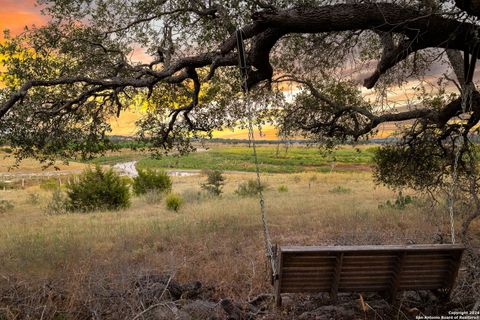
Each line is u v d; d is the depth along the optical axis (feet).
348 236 34.04
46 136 27.37
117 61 29.84
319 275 16.58
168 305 17.54
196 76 30.73
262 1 24.89
